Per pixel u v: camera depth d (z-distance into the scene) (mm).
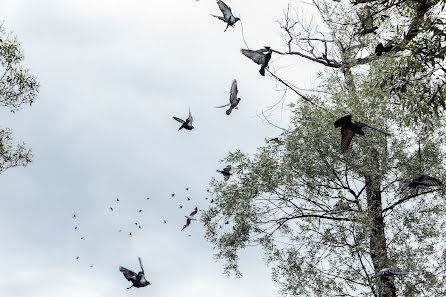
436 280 12727
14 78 14648
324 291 13047
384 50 10555
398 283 12641
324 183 13906
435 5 10227
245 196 14086
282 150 14109
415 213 13258
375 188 13359
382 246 13008
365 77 13688
